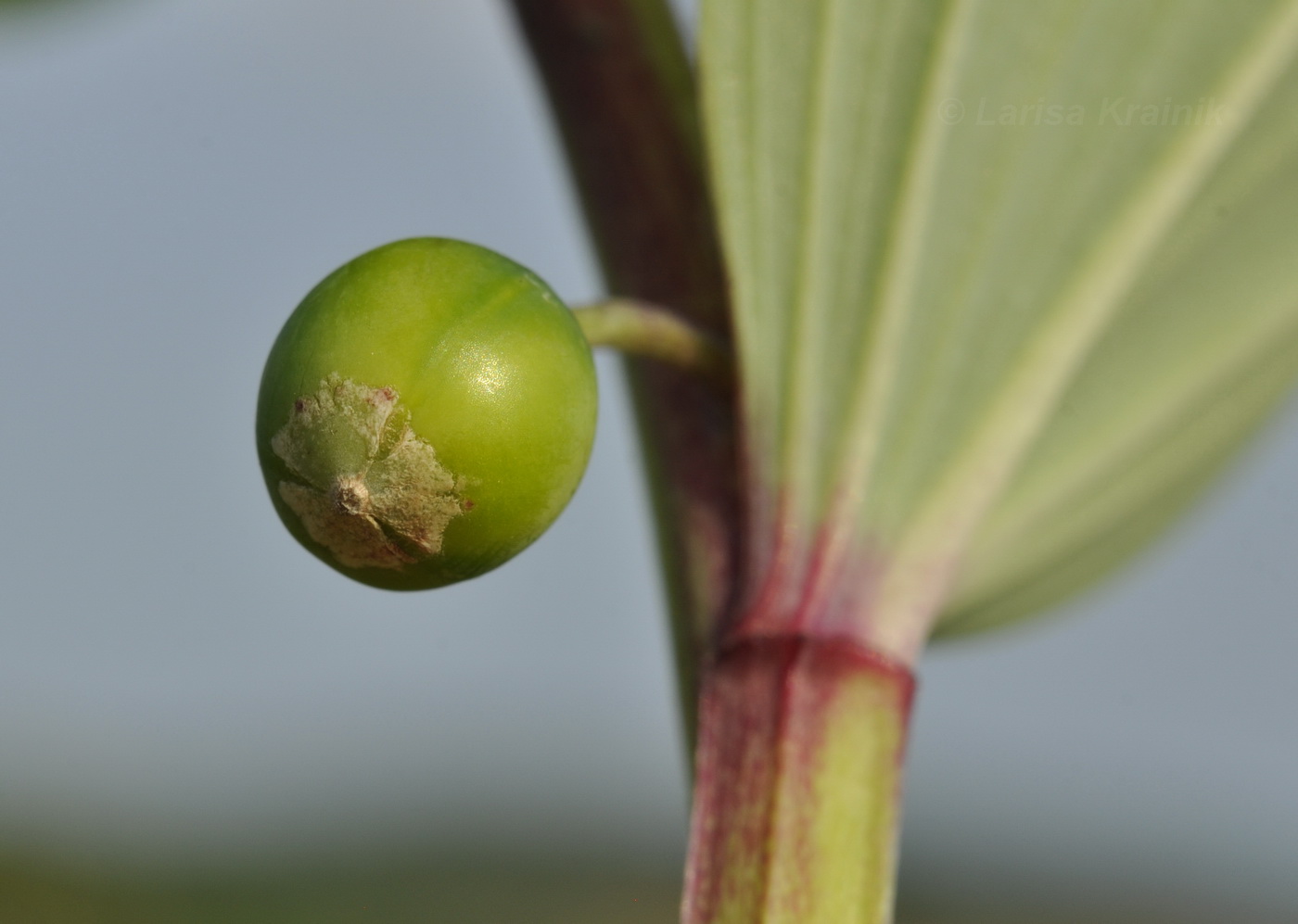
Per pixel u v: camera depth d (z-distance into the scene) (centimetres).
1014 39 12
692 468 12
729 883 11
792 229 11
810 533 11
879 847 11
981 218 12
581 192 12
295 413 11
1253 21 12
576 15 12
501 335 11
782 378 11
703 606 12
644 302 12
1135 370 12
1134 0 12
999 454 11
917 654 11
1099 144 12
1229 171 12
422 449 11
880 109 11
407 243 12
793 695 11
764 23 11
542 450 11
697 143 12
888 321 11
